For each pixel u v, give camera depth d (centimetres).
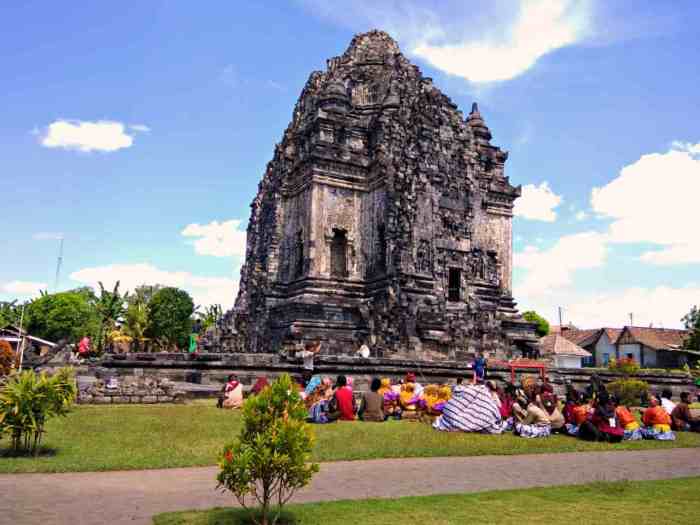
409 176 3712
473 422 1723
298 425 781
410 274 3544
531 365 2983
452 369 2903
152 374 2577
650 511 871
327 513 838
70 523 793
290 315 3662
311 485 1055
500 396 1962
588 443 1658
